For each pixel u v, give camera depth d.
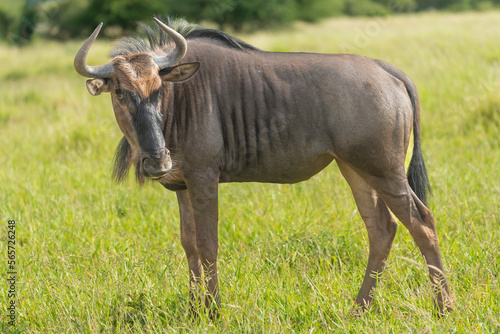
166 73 13.27
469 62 40.22
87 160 28.67
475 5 133.12
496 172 22.62
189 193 14.43
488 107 29.83
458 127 29.80
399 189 14.45
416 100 15.10
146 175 13.55
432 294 14.20
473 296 14.15
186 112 13.88
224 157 14.41
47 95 45.44
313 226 19.45
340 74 14.22
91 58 58.56
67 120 34.81
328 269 16.89
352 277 16.09
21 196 23.20
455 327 12.80
